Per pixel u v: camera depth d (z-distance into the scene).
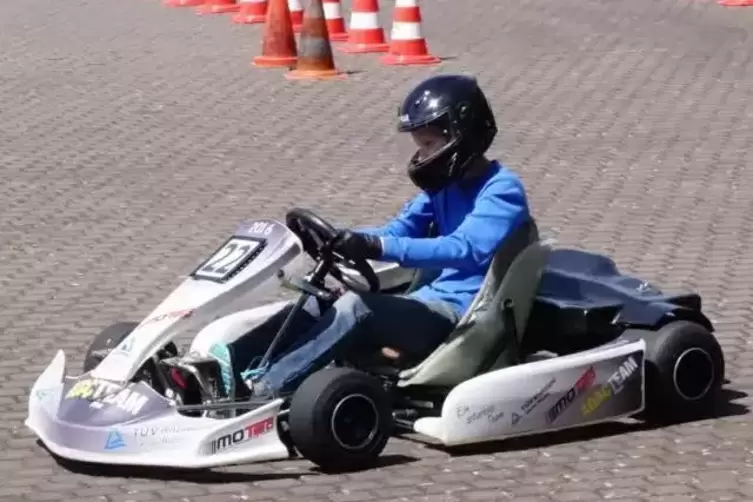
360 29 26.97
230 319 10.47
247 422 9.61
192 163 19.17
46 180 18.39
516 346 10.46
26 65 25.84
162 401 9.73
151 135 20.70
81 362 12.22
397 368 10.52
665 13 31.08
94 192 17.83
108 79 24.56
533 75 24.56
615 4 32.41
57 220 16.67
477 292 10.44
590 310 10.53
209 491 9.52
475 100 10.27
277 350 10.16
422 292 10.64
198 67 25.55
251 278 9.91
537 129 20.81
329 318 10.07
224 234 16.05
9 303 13.86
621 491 9.47
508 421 10.09
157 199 17.50
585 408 10.34
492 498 9.36
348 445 9.77
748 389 11.51
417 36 25.58
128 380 9.87
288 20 25.56
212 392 10.09
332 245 9.88
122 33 29.25
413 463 9.99
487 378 10.02
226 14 31.61
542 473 9.81
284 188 17.91
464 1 33.03
